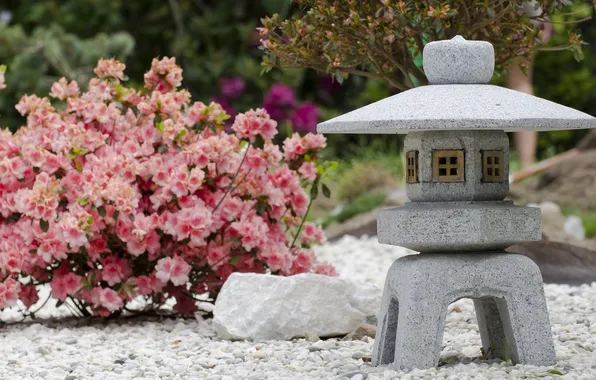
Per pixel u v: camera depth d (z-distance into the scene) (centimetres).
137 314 687
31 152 635
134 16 1773
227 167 652
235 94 1619
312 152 694
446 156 449
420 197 455
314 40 580
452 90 441
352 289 598
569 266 862
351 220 1245
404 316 442
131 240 630
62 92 693
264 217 689
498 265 445
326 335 580
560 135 1697
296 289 578
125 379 467
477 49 453
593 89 1788
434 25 544
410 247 451
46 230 613
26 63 1444
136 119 703
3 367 511
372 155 1580
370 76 604
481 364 467
